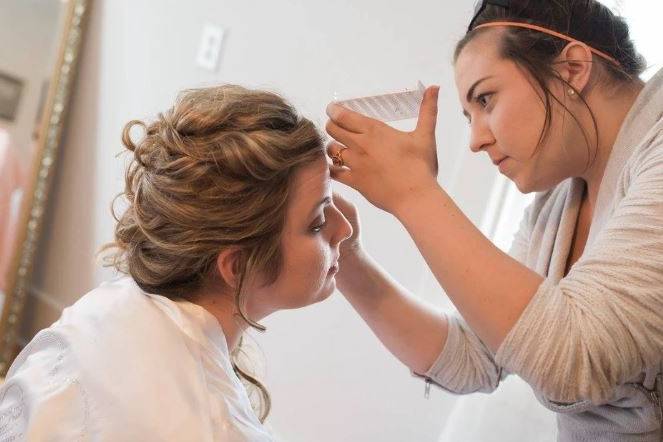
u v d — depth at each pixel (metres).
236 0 1.80
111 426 0.72
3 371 2.36
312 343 1.63
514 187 1.32
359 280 1.05
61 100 2.28
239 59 1.79
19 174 2.32
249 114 0.82
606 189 0.88
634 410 0.86
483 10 0.89
